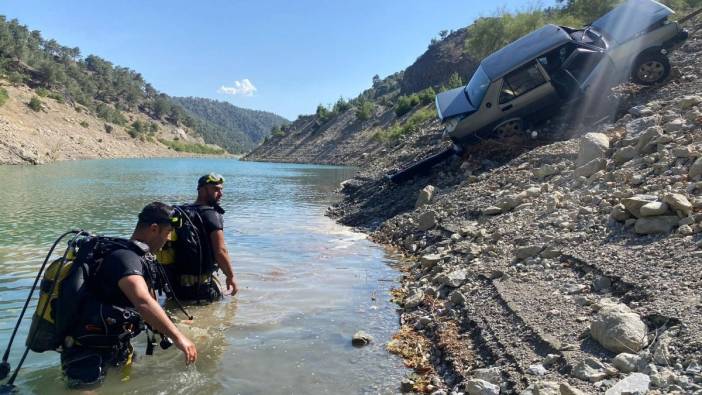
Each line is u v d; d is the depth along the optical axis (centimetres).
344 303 648
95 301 415
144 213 455
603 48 1198
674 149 738
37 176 3209
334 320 586
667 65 1156
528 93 1202
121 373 444
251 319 585
